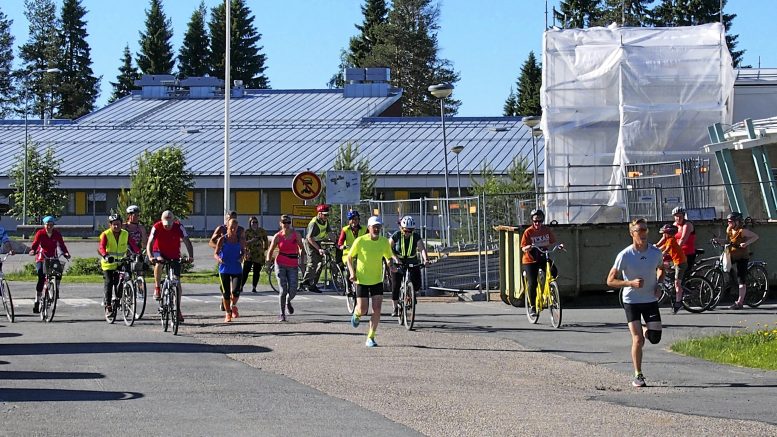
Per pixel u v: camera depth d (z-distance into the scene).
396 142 71.69
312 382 11.62
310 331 16.98
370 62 101.25
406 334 16.62
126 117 83.12
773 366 12.94
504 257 22.61
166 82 88.75
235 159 72.00
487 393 10.96
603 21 84.75
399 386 11.38
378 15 108.31
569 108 33.16
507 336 16.42
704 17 78.94
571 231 22.36
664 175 29.41
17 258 48.16
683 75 32.69
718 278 20.59
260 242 25.95
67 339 15.88
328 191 26.64
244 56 109.81
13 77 115.75
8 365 12.91
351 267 15.45
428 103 101.31
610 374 12.52
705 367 13.14
